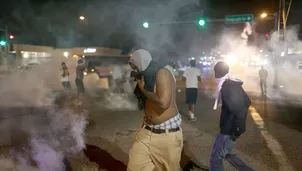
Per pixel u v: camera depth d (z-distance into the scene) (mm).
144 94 3496
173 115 3625
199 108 12000
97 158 6008
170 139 3592
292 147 6699
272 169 5477
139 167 3699
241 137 7477
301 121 9516
